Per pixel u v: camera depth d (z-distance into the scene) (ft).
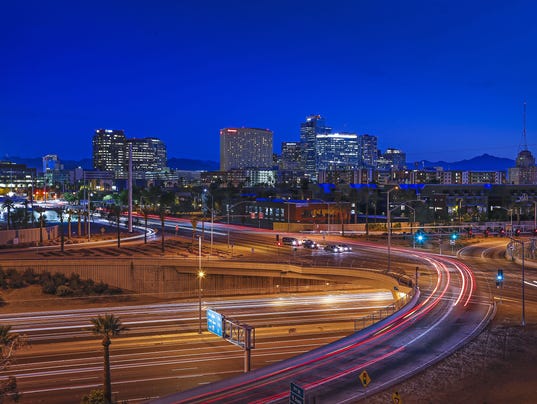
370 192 540.52
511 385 106.42
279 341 187.21
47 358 169.68
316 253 307.99
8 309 239.30
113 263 283.18
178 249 341.00
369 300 248.32
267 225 491.31
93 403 118.83
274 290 270.46
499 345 130.72
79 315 225.15
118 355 172.76
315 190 638.53
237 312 227.81
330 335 193.77
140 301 260.62
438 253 306.35
